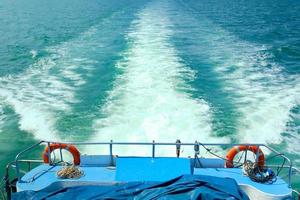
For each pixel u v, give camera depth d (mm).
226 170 9133
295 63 25500
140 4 58375
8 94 19016
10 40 33500
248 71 22625
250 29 39094
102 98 17844
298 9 59281
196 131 14625
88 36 33438
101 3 61125
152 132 14453
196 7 56938
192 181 7203
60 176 8680
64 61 25094
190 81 20078
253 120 15781
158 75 20922
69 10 53188
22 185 8398
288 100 17953
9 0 70750
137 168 8766
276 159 13266
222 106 17031
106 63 23906
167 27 37094
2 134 15078
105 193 7348
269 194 8242
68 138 14445
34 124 15672
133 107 16641
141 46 28172
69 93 18891
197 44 29609
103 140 14117
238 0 71375
